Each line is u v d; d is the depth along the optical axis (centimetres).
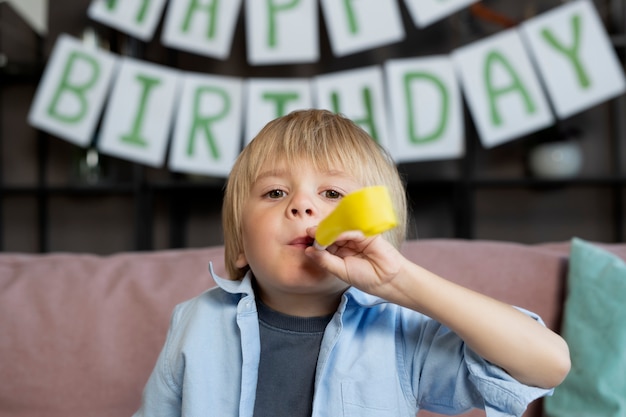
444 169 216
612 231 214
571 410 75
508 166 214
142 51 210
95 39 196
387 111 207
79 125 179
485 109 175
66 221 220
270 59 172
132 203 220
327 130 65
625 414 70
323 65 215
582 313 80
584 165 214
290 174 62
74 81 180
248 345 64
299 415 63
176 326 71
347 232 48
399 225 69
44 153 217
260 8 172
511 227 217
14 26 199
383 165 67
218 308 69
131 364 85
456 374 59
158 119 181
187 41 175
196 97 181
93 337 86
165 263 95
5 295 88
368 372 62
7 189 202
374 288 54
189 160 181
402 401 62
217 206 220
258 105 178
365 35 170
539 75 195
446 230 217
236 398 64
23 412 83
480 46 176
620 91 173
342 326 63
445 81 176
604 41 174
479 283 88
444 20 213
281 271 57
